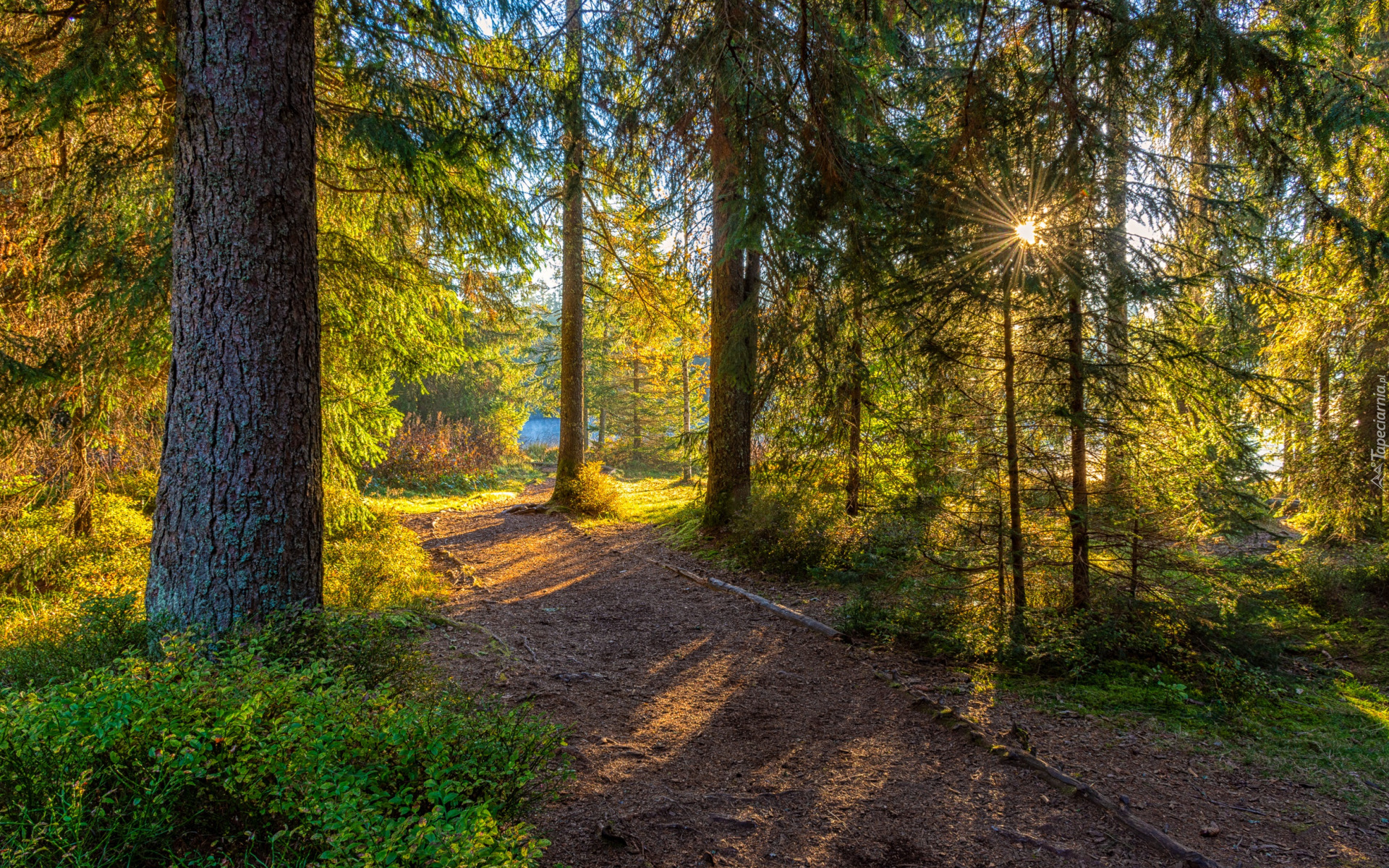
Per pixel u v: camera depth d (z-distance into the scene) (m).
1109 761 3.58
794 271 6.78
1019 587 5.31
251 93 4.01
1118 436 5.01
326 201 7.01
